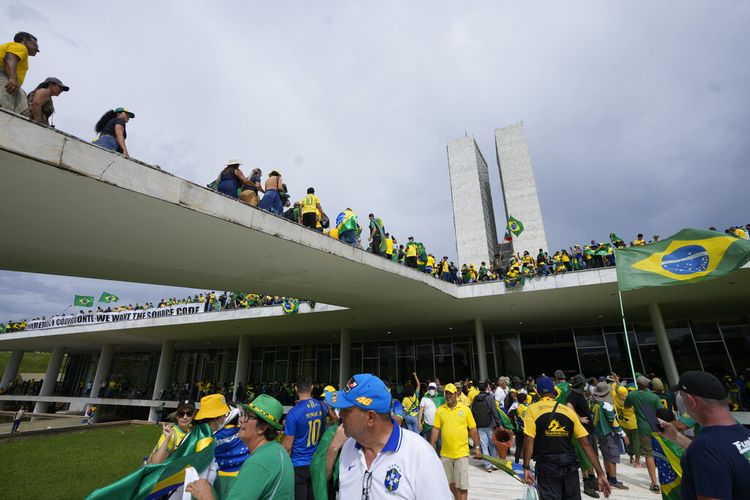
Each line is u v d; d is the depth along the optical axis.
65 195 5.74
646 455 6.80
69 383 39.62
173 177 6.23
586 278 14.49
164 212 6.48
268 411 2.71
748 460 1.99
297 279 11.26
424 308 17.42
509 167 43.53
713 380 2.21
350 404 1.99
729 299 17.23
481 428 8.84
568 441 4.11
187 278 10.41
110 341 29.83
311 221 10.14
